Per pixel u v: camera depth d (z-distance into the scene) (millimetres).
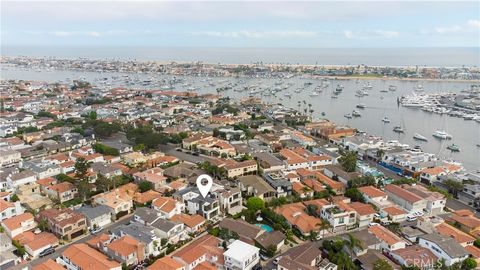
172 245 103188
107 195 126188
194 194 126312
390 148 194000
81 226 110125
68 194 132750
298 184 140250
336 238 107625
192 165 163750
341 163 164875
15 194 131750
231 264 91062
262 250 100312
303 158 169000
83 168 142000
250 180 141000
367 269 90500
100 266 86875
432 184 152625
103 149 177875
